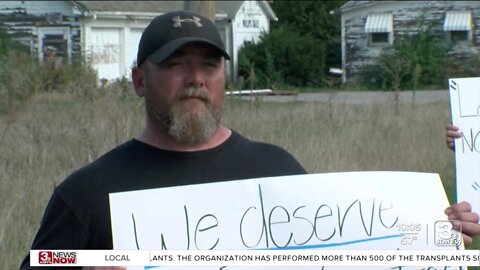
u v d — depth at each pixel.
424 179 3.81
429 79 45.66
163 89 3.71
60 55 40.38
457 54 47.41
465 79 5.30
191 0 17.66
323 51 50.03
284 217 3.69
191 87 3.70
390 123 16.64
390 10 49.50
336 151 12.90
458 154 5.24
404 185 3.80
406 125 16.75
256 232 3.66
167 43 3.70
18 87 14.71
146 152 3.77
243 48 50.78
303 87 48.50
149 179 3.70
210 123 3.73
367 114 17.81
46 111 14.20
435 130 16.19
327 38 61.00
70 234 3.62
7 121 12.86
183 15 3.78
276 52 49.09
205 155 3.79
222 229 3.62
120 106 13.47
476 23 47.97
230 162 3.81
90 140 11.10
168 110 3.71
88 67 26.86
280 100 25.03
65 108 14.48
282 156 3.96
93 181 3.68
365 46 50.34
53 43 40.66
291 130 14.32
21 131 12.75
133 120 12.41
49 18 40.53
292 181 3.72
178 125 3.69
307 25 61.31
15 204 8.50
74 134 12.20
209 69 3.75
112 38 42.28
